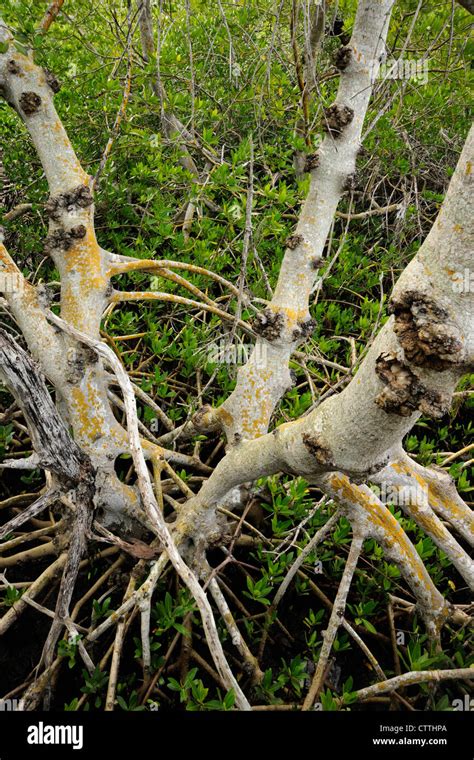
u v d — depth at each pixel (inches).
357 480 62.7
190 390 133.2
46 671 79.0
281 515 107.6
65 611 75.7
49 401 70.2
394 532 82.3
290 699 88.9
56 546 94.4
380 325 137.9
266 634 94.5
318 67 136.3
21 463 73.6
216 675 90.4
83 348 83.3
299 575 101.1
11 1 97.8
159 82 100.0
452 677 78.2
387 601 98.7
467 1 47.4
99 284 87.9
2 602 92.7
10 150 155.9
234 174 117.2
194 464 109.1
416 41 135.1
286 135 166.1
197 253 137.3
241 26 144.1
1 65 79.5
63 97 141.8
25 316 83.3
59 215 85.0
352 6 127.9
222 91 164.2
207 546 88.9
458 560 84.6
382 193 197.5
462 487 112.0
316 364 141.7
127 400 70.2
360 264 161.2
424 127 171.0
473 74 154.3
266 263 151.6
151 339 132.1
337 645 91.4
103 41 152.3
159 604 84.7
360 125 86.2
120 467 122.0
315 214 89.7
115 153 147.6
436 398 47.5
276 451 67.4
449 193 41.2
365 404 52.5
